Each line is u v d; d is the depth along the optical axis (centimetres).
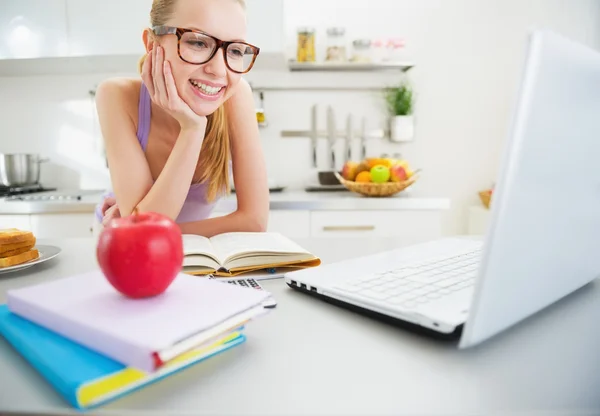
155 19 99
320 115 246
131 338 33
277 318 50
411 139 234
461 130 245
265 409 32
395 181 200
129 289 42
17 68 232
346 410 32
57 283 48
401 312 45
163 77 99
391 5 239
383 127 245
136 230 42
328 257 82
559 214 41
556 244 42
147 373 35
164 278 43
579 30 238
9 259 73
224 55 96
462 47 241
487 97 243
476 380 36
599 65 40
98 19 207
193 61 95
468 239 95
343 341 44
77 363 34
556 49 33
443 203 198
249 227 108
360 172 208
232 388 35
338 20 240
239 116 121
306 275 60
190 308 40
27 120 246
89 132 245
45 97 245
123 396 33
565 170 39
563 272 46
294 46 242
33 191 232
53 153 247
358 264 65
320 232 200
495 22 240
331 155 247
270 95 244
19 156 221
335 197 210
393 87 243
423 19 240
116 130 114
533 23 239
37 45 209
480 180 248
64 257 85
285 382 36
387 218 199
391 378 36
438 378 36
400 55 234
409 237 103
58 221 199
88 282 48
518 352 41
